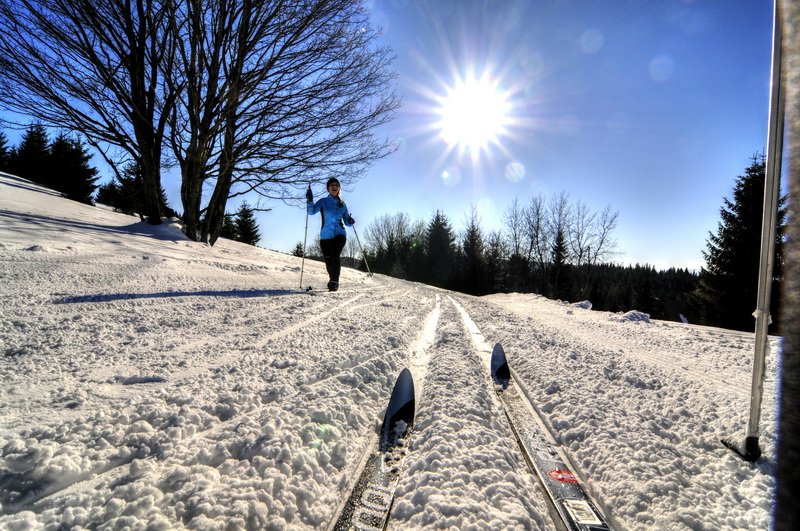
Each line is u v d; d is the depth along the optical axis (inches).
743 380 119.6
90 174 1194.6
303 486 54.0
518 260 1568.7
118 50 358.0
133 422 64.1
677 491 58.0
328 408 75.7
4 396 70.9
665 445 72.1
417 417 81.1
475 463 61.8
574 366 125.1
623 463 64.9
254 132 440.5
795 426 21.5
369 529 48.4
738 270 775.1
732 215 797.9
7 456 50.8
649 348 170.7
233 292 211.6
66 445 55.4
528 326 209.9
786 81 21.0
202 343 115.9
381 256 2192.4
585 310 358.0
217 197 446.3
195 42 364.8
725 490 59.4
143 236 338.0
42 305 135.4
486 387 102.0
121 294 168.2
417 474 59.3
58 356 93.9
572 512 54.9
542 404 92.6
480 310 286.4
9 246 205.5
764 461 67.1
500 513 50.3
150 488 48.6
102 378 83.7
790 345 21.6
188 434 63.1
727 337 207.0
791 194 20.9
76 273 189.5
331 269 283.7
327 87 438.3
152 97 384.2
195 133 404.8
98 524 42.9
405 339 148.6
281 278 315.9
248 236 1702.8
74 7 323.3
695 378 119.1
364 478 60.0
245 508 46.8
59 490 48.3
